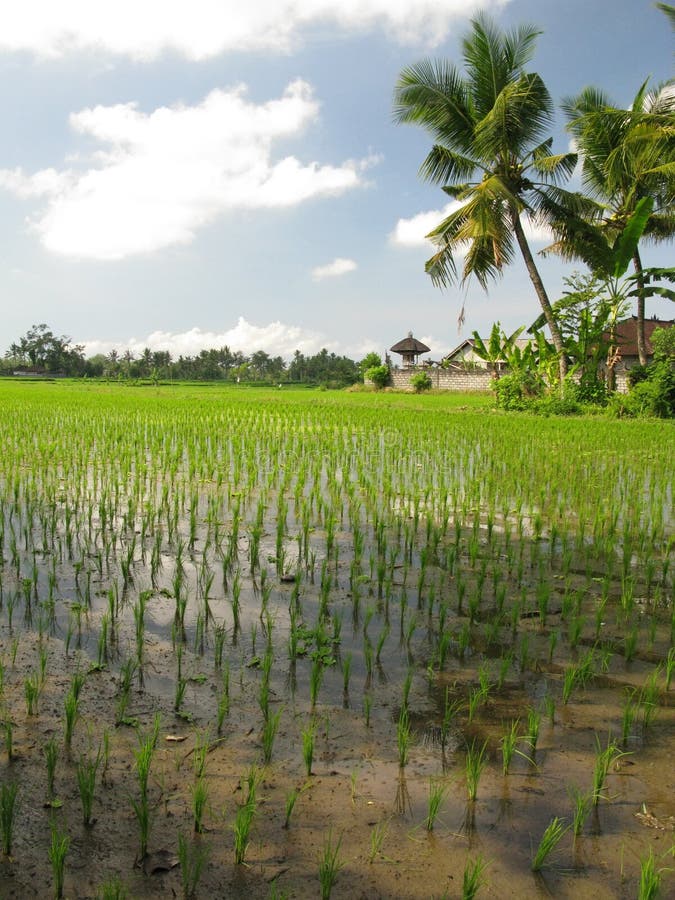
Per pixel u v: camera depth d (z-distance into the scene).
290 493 8.68
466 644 4.13
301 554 6.09
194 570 5.59
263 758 3.02
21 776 2.85
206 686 3.64
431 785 2.85
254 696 3.55
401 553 6.17
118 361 110.44
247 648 4.12
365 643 4.17
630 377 22.81
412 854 2.47
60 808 2.67
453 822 2.64
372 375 49.16
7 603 4.78
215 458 10.66
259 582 5.33
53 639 4.20
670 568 5.81
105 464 9.73
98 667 3.78
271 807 2.70
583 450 12.07
